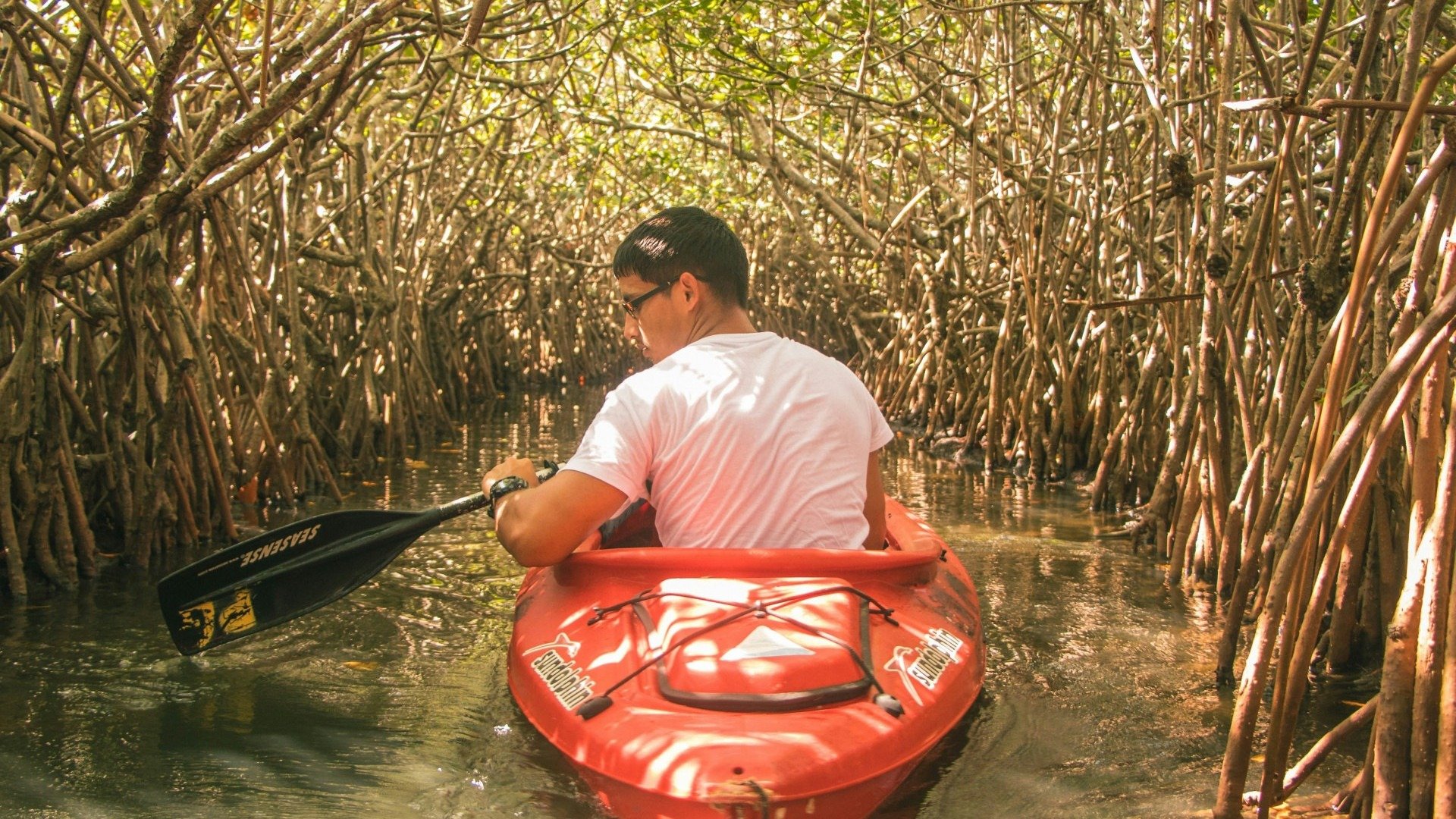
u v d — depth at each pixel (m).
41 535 4.75
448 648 4.00
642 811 2.36
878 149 13.38
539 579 3.54
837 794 2.33
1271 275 4.08
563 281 17.62
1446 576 2.28
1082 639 4.14
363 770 2.94
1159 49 5.12
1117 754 3.06
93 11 4.81
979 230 10.87
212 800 2.76
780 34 10.04
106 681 3.64
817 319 17.66
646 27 9.17
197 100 6.10
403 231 11.88
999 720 3.29
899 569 3.09
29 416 4.63
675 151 15.08
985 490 7.77
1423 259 2.52
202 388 6.16
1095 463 7.91
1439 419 2.43
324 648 3.99
